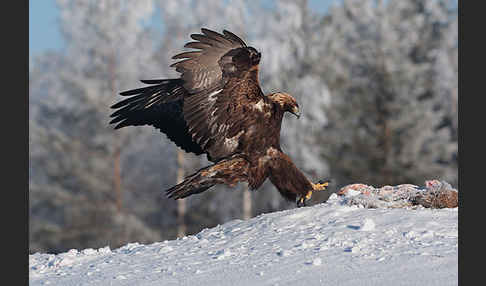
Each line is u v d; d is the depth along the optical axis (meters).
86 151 48.84
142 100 14.30
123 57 48.38
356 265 11.29
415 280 10.30
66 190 49.38
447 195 15.37
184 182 12.70
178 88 14.13
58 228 48.09
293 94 43.28
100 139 47.75
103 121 47.62
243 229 15.14
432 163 49.09
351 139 48.47
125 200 51.12
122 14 48.62
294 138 43.34
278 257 12.40
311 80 43.94
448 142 50.84
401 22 54.00
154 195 52.72
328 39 55.50
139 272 12.89
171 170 51.97
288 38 44.59
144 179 52.38
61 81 49.41
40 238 48.16
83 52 49.03
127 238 47.00
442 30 63.03
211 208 48.66
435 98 57.78
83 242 48.28
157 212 54.22
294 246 13.02
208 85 11.92
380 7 53.47
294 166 13.15
